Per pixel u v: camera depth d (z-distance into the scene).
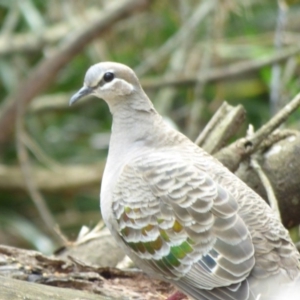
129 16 15.77
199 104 15.05
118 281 8.29
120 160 7.86
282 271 6.66
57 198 16.91
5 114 15.57
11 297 6.64
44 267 8.20
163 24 17.14
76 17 17.08
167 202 7.14
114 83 7.99
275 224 6.96
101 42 17.06
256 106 15.66
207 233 6.89
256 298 6.50
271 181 9.09
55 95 17.77
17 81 17.02
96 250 9.48
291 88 12.98
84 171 16.41
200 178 7.13
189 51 16.23
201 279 6.85
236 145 9.13
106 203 7.57
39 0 17.39
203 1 15.91
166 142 7.81
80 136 17.25
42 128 17.70
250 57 16.17
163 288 8.26
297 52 13.88
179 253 7.00
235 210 6.92
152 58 15.71
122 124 8.02
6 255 8.28
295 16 16.12
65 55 15.58
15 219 16.33
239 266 6.67
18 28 18.44
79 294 6.92
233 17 16.44
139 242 7.28
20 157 14.74
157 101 16.53
